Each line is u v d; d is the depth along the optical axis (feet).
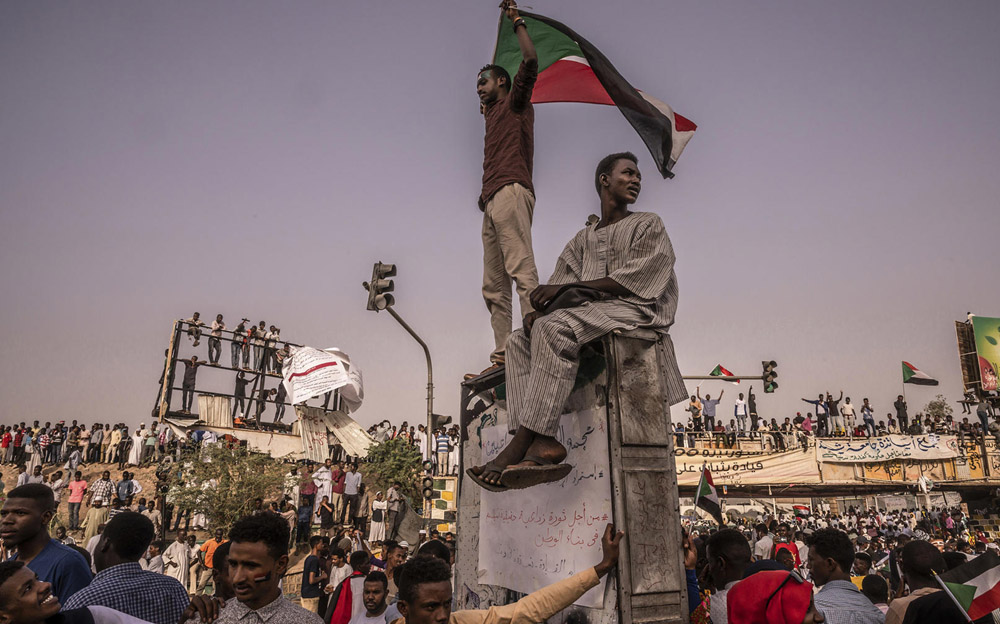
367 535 62.34
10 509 11.53
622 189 11.02
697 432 95.40
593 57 13.87
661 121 14.02
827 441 96.17
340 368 76.54
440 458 75.20
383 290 42.32
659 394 9.57
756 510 97.91
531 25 16.74
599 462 9.16
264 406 76.43
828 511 98.22
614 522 8.69
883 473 96.78
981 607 9.98
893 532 81.35
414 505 64.28
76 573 11.62
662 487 9.23
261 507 54.34
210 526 54.54
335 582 35.37
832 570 13.37
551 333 9.25
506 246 13.19
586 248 11.05
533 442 9.14
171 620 11.10
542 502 10.38
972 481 96.27
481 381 12.80
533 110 14.56
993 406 114.11
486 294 14.19
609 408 9.08
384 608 17.65
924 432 102.27
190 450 62.90
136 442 70.69
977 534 90.33
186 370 71.41
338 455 75.82
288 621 8.74
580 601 9.13
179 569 46.73
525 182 13.52
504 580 11.15
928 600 11.14
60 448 71.10
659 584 8.75
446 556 16.21
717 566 11.77
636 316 9.60
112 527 11.44
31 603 6.33
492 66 15.12
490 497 12.11
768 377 55.42
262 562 8.77
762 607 8.66
